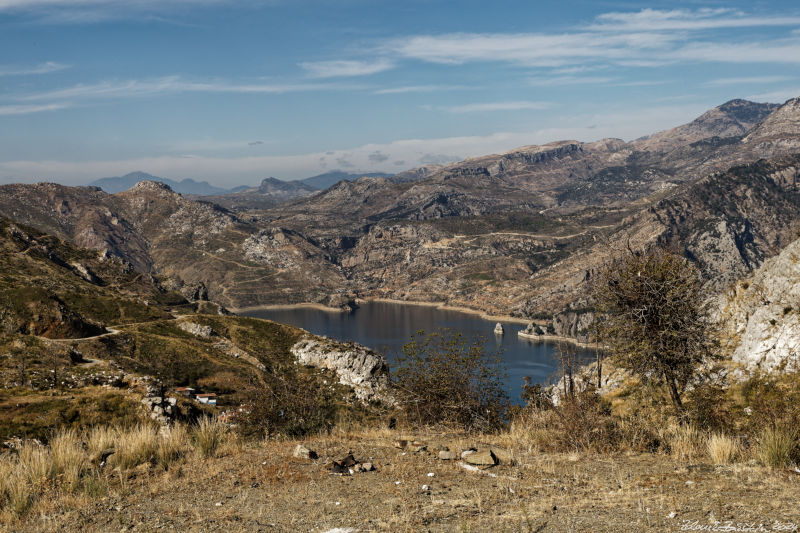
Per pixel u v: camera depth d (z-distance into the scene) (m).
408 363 17.47
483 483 8.59
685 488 7.63
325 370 83.81
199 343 111.56
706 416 14.12
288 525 6.84
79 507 7.89
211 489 8.62
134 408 45.19
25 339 75.56
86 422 40.72
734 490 7.35
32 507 7.99
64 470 9.72
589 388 14.67
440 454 10.47
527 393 17.98
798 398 14.75
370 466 9.82
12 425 37.84
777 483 7.62
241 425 15.41
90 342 89.44
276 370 17.41
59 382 61.59
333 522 6.86
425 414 17.03
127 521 7.16
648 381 15.38
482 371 17.33
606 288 15.84
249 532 6.62
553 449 11.72
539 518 6.63
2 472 9.20
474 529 6.34
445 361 17.25
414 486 8.45
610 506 6.97
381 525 6.57
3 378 58.94
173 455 11.23
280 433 14.97
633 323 15.22
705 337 15.06
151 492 8.53
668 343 15.00
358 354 89.38
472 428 16.09
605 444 11.56
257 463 10.20
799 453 9.27
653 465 9.52
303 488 8.51
